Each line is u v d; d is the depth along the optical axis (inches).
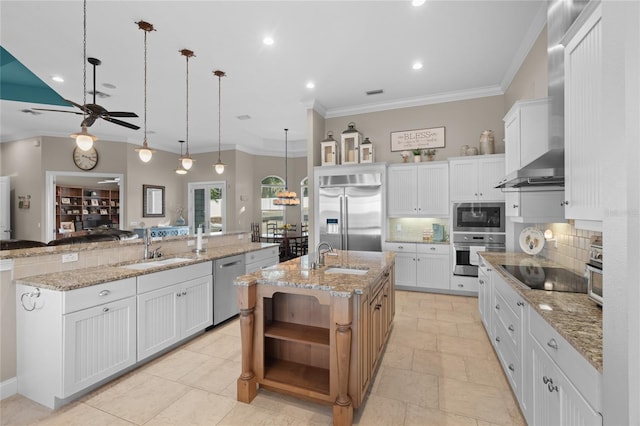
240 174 337.1
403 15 117.4
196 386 90.5
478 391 87.5
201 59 149.5
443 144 196.2
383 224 190.9
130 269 103.3
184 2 108.5
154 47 137.8
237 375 96.7
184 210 352.8
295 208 359.6
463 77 171.0
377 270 98.0
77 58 147.3
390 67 158.6
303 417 77.0
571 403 47.9
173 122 256.8
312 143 206.5
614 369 32.7
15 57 146.4
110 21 118.6
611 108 33.2
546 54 120.1
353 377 76.0
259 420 76.0
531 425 67.6
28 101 188.1
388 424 74.3
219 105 214.2
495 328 104.8
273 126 269.6
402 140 206.1
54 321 79.7
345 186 197.0
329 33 128.9
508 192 117.6
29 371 84.0
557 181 91.0
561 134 93.7
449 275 180.9
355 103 210.1
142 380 93.6
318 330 87.2
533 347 66.1
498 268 100.8
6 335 85.2
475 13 116.6
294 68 159.3
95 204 356.5
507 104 175.8
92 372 85.0
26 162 268.1
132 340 96.0
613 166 32.9
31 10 110.9
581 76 64.7
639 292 29.1
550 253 119.0
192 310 120.6
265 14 116.0
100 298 87.1
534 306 64.1
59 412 79.0
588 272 65.8
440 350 112.7
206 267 128.1
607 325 33.9
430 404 81.9
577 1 87.0
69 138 271.4
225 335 127.8
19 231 270.8
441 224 195.9
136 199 302.4
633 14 29.7
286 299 93.6
